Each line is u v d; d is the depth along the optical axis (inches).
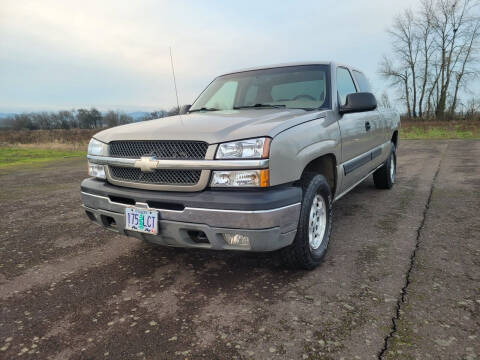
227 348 74.1
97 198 110.0
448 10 1369.3
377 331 77.4
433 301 88.3
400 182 245.3
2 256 131.3
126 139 105.5
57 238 151.6
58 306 94.3
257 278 106.0
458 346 71.4
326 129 115.9
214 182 90.6
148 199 96.6
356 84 167.6
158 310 90.3
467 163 319.6
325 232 115.8
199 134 94.0
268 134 89.0
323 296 93.4
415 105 1566.2
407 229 143.8
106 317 88.0
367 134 160.9
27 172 375.6
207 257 123.9
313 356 70.4
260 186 87.3
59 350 75.7
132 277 110.7
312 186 103.6
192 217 90.8
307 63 147.1
